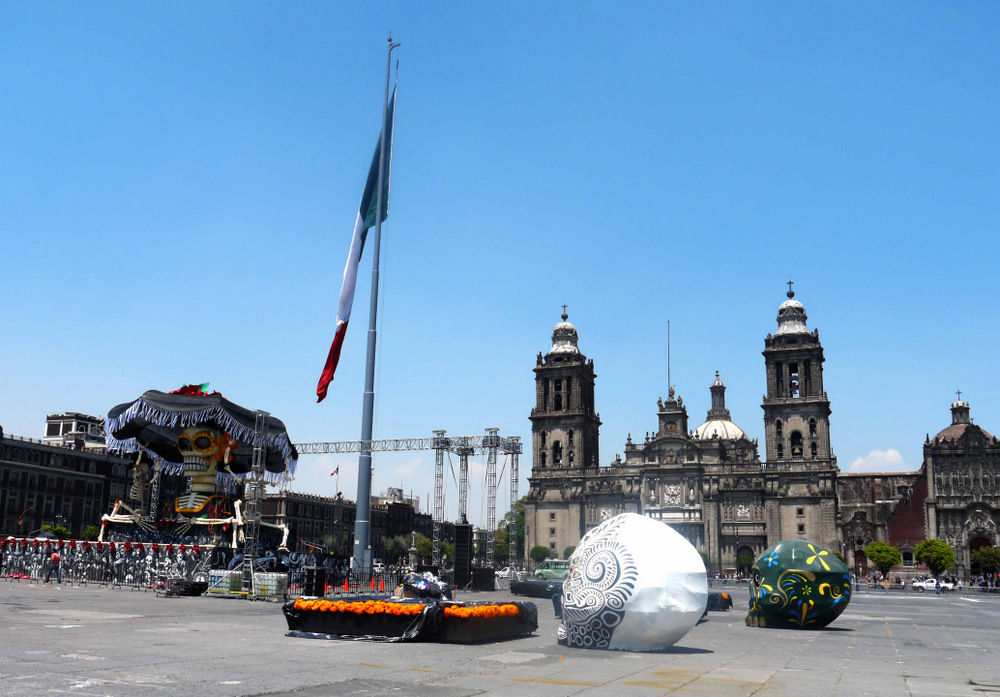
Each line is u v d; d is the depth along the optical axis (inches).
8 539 2268.7
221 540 2154.3
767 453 5674.2
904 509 5536.4
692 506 5816.9
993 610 2178.9
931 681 701.9
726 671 745.0
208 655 731.4
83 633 885.8
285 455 2292.1
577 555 949.8
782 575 1304.1
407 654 791.7
